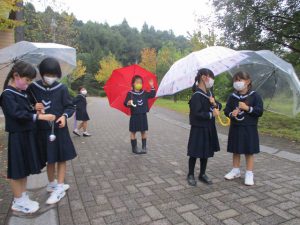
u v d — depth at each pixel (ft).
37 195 13.46
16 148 11.12
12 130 11.10
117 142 26.22
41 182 15.08
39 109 11.73
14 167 11.13
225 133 30.48
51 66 12.08
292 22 39.58
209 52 14.62
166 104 80.33
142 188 14.44
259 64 16.25
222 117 42.47
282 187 14.52
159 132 31.96
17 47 13.96
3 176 15.88
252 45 41.63
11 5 21.71
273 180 15.56
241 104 14.11
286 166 18.24
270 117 41.93
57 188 13.08
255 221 11.03
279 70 15.44
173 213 11.71
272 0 36.88
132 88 21.71
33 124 11.63
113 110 63.77
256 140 14.67
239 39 41.70
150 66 112.06
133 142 21.90
